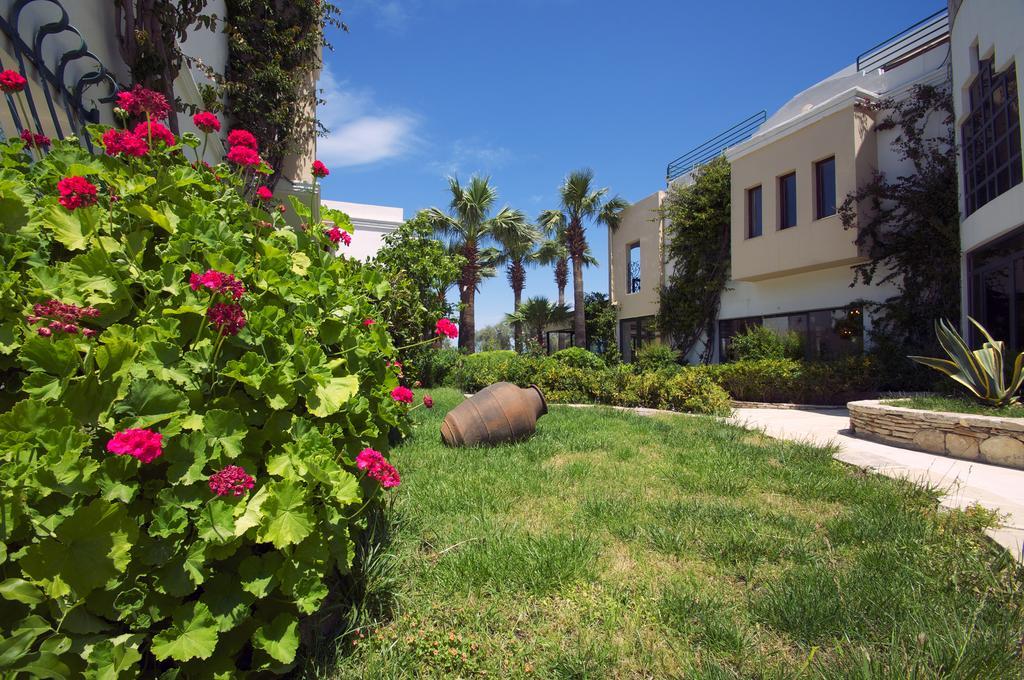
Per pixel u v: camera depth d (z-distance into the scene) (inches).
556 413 337.4
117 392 62.1
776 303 568.7
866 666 74.5
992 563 110.0
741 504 153.6
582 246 949.2
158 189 80.9
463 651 82.3
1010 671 74.9
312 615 85.0
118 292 68.5
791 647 85.9
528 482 172.1
